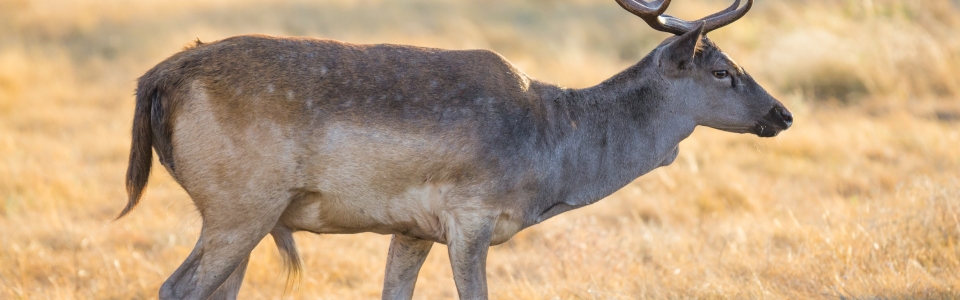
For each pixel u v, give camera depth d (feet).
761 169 108.47
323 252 80.89
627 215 95.30
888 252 72.13
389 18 201.16
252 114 52.85
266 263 77.87
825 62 147.33
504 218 57.52
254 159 53.11
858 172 104.27
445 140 54.80
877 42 149.07
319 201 55.67
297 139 53.42
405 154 54.49
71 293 71.05
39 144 118.11
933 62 144.05
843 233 75.10
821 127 125.18
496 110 56.08
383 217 56.59
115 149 118.01
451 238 56.54
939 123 123.85
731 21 63.77
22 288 71.41
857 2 161.99
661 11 60.85
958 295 63.93
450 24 190.90
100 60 176.04
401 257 62.08
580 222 83.10
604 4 215.31
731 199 96.84
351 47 55.88
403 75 55.36
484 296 57.47
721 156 112.06
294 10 206.90
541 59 169.99
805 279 70.03
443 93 55.52
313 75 53.88
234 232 54.29
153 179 104.27
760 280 69.51
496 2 217.77
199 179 53.62
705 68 62.13
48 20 194.18
